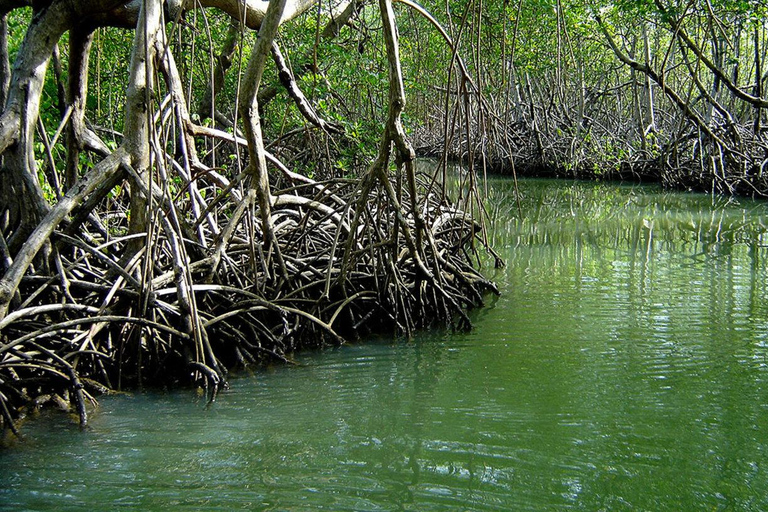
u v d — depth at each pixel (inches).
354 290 307.3
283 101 537.0
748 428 205.6
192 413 217.8
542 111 1115.3
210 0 293.0
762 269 415.5
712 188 800.9
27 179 239.9
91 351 223.8
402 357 273.6
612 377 247.6
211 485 171.9
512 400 228.2
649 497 169.2
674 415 215.3
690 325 307.4
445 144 317.7
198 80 572.1
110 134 420.2
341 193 466.6
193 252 271.3
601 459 187.5
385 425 208.1
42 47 251.6
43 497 166.2
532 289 376.5
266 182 275.0
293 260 299.9
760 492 170.7
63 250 258.1
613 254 470.6
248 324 267.1
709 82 1151.0
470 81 318.7
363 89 535.5
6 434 201.6
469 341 291.3
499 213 677.9
